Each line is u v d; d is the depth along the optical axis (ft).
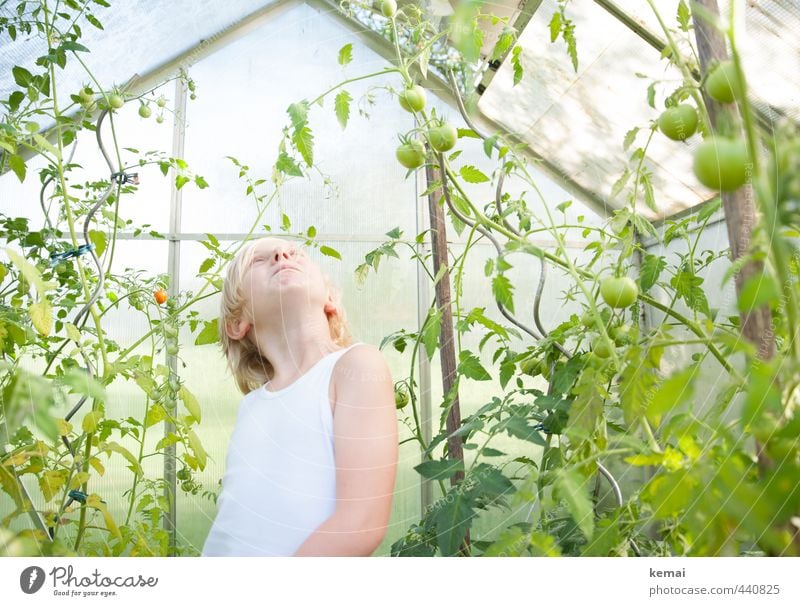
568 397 2.12
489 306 3.95
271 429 2.15
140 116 4.26
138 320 4.63
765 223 0.97
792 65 2.50
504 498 1.90
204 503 3.38
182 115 4.50
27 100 4.08
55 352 3.34
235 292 2.53
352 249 4.57
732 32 1.04
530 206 3.75
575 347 2.35
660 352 1.35
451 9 2.12
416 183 4.57
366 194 4.55
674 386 0.81
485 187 3.77
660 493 1.10
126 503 3.29
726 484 1.00
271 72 4.28
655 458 1.16
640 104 3.40
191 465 2.76
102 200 3.00
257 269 2.48
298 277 2.42
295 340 2.39
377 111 3.75
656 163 3.36
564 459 1.70
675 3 2.99
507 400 2.22
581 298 2.72
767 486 0.96
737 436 1.03
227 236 4.69
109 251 4.93
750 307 0.93
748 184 1.18
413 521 2.97
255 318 2.46
